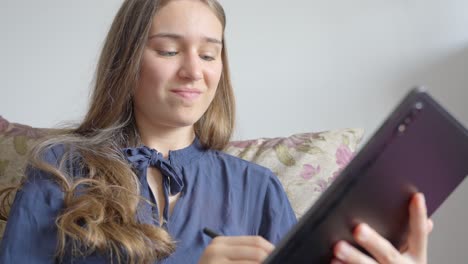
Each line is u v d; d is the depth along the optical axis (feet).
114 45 3.12
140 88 2.96
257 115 4.89
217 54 3.02
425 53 4.69
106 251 2.70
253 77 4.88
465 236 4.65
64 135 3.17
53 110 4.96
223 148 3.49
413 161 1.70
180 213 2.98
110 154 2.99
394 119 1.56
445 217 4.67
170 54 2.89
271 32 4.84
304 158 3.73
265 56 4.85
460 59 4.63
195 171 3.20
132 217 2.76
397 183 1.73
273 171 3.67
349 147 3.91
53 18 4.91
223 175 3.28
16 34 4.92
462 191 4.63
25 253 2.66
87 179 2.86
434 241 4.70
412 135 1.61
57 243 2.68
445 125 1.65
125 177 2.89
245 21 4.84
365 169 1.60
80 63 4.94
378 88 4.76
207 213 3.07
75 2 4.90
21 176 3.37
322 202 1.63
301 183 3.62
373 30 4.74
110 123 3.15
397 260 1.80
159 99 2.90
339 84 4.81
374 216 1.79
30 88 4.96
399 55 4.72
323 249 1.79
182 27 2.86
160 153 3.08
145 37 2.89
